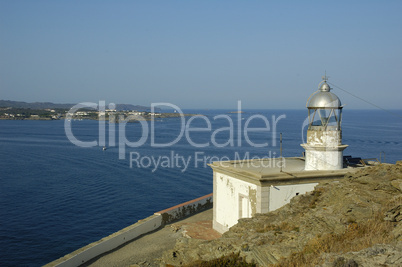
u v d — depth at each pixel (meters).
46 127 198.88
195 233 25.86
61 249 34.00
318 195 17.98
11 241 35.47
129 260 21.88
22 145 115.56
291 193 21.61
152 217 28.06
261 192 20.92
